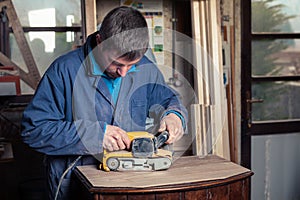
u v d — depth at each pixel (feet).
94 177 4.81
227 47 10.37
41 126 4.94
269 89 10.80
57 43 10.03
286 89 10.89
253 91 10.72
